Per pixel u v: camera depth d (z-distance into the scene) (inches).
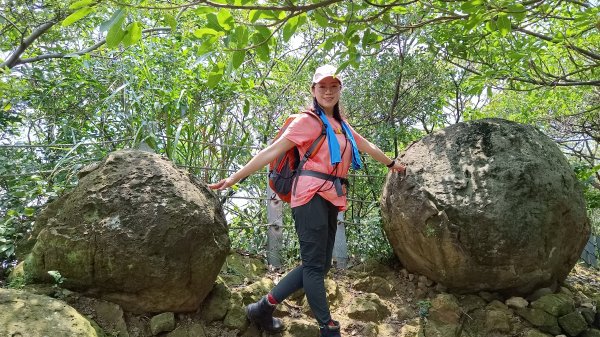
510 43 187.3
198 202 108.9
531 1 109.3
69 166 140.8
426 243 136.3
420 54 231.0
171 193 106.0
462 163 139.2
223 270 142.4
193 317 114.0
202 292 111.6
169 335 107.2
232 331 115.4
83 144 149.0
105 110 162.2
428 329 130.6
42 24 210.7
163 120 168.1
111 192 104.3
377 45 115.6
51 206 114.1
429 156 145.3
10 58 198.4
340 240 166.6
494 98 318.3
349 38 107.0
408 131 239.1
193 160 173.8
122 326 102.7
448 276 136.3
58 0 200.7
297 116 108.3
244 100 193.2
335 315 133.0
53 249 102.1
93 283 103.3
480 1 102.0
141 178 106.7
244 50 88.3
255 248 170.2
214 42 88.2
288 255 167.2
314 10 96.3
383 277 156.0
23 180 130.7
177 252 103.0
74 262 101.4
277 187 112.7
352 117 244.4
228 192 181.8
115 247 100.0
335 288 140.3
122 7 76.2
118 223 101.4
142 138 152.8
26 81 177.0
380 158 135.0
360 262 166.4
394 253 159.2
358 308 133.7
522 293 137.7
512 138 141.2
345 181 112.5
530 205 131.0
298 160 109.8
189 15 182.7
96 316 102.5
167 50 179.8
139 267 100.8
